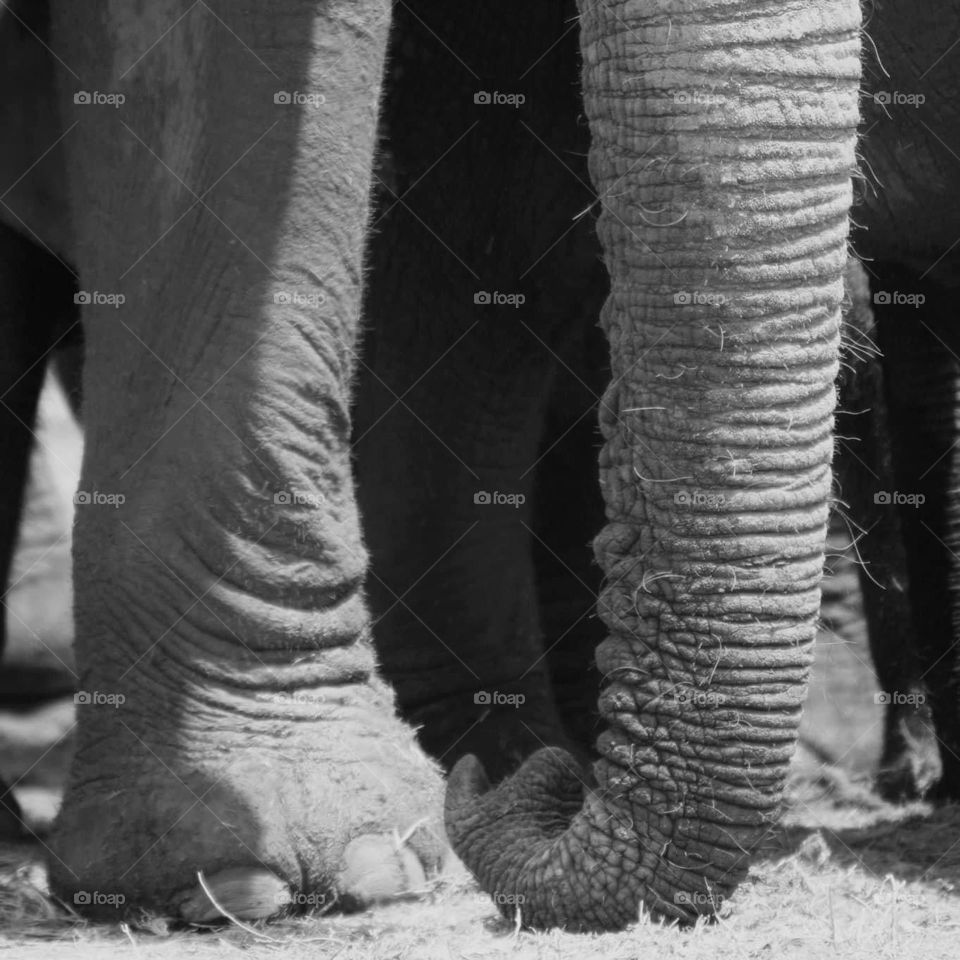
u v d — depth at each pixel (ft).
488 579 38.01
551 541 42.50
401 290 36.99
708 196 20.70
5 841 35.14
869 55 34.47
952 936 23.21
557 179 37.29
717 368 20.90
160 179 27.12
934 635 38.34
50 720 49.83
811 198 20.75
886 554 44.34
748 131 20.58
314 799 26.45
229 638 26.94
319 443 27.09
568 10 36.78
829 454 21.27
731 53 20.56
